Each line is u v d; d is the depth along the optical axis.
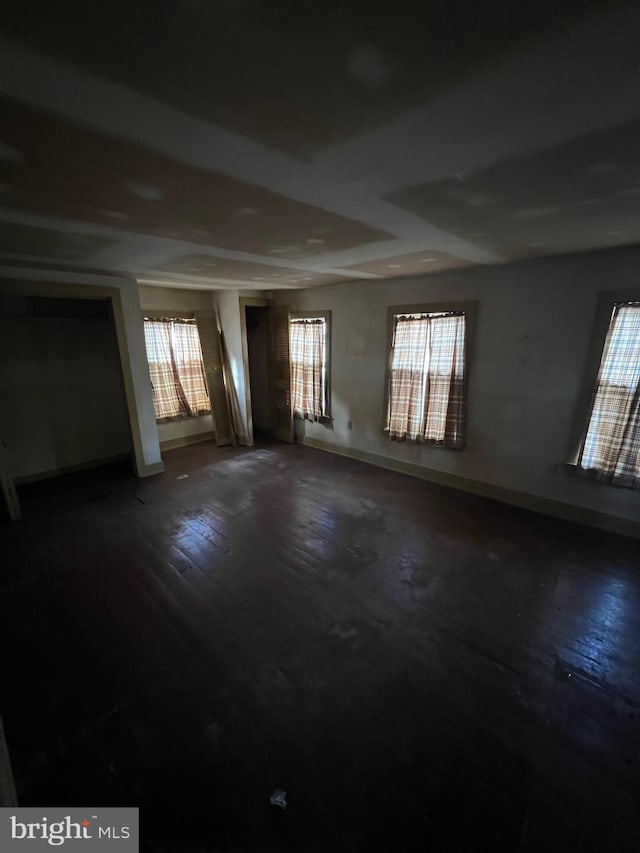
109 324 4.92
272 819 1.48
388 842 1.41
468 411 4.10
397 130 1.14
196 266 3.50
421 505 3.98
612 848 1.38
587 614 2.49
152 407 4.77
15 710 1.89
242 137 1.17
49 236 2.35
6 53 0.77
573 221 2.08
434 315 4.13
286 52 0.80
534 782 1.58
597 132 1.14
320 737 1.76
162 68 0.85
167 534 3.47
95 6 0.66
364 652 2.21
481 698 1.94
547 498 3.72
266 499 4.16
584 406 3.34
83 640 2.31
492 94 0.95
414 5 0.69
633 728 1.79
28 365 4.50
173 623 2.44
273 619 2.46
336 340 5.18
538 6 0.69
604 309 3.09
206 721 1.83
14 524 3.66
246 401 5.81
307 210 1.86
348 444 5.43
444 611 2.52
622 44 0.77
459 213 1.93
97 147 1.22
